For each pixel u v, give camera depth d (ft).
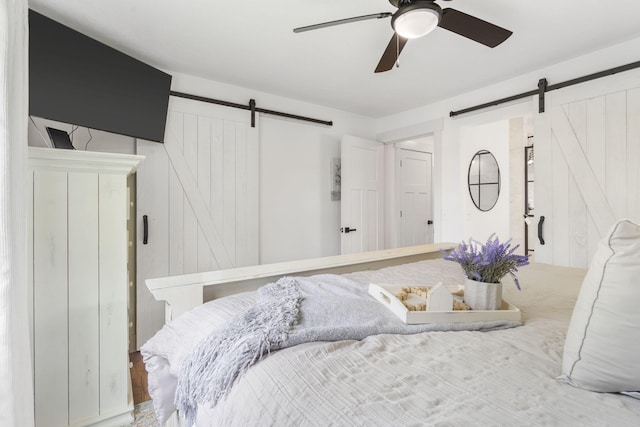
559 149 8.27
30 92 5.37
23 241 3.55
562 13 6.17
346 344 2.70
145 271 8.36
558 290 4.47
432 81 9.62
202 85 9.30
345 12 6.14
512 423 1.71
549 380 2.13
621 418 1.71
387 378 2.17
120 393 5.40
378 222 13.28
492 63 8.36
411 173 15.02
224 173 9.68
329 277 4.56
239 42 7.27
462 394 1.98
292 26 6.61
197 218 9.19
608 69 7.50
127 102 7.07
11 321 3.34
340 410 1.88
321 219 12.25
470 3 5.82
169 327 3.67
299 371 2.26
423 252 7.32
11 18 3.36
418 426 1.71
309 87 10.12
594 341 1.94
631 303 1.82
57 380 4.85
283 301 3.40
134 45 7.39
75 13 6.10
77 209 5.00
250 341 2.58
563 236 8.24
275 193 11.05
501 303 3.47
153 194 8.49
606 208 7.50
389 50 6.00
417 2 4.49
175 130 8.81
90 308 5.13
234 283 4.93
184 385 2.79
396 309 3.33
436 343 2.72
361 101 11.48
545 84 8.51
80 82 6.12
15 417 3.37
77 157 4.90
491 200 12.32
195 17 6.29
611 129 7.43
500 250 3.39
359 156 12.52
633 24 6.56
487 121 10.07
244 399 2.20
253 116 10.20
